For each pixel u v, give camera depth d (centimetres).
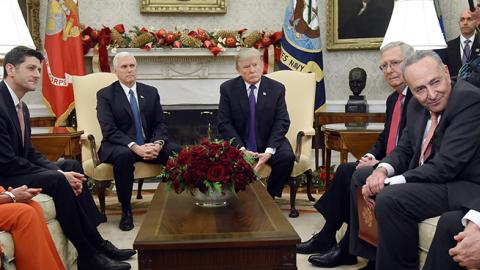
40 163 326
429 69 240
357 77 557
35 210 245
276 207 267
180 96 590
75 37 559
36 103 593
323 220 421
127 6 601
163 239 213
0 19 365
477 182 236
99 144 452
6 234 233
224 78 591
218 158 264
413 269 239
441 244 209
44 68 560
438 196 238
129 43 571
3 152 292
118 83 440
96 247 309
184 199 287
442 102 244
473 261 195
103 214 421
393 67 312
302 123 461
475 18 431
